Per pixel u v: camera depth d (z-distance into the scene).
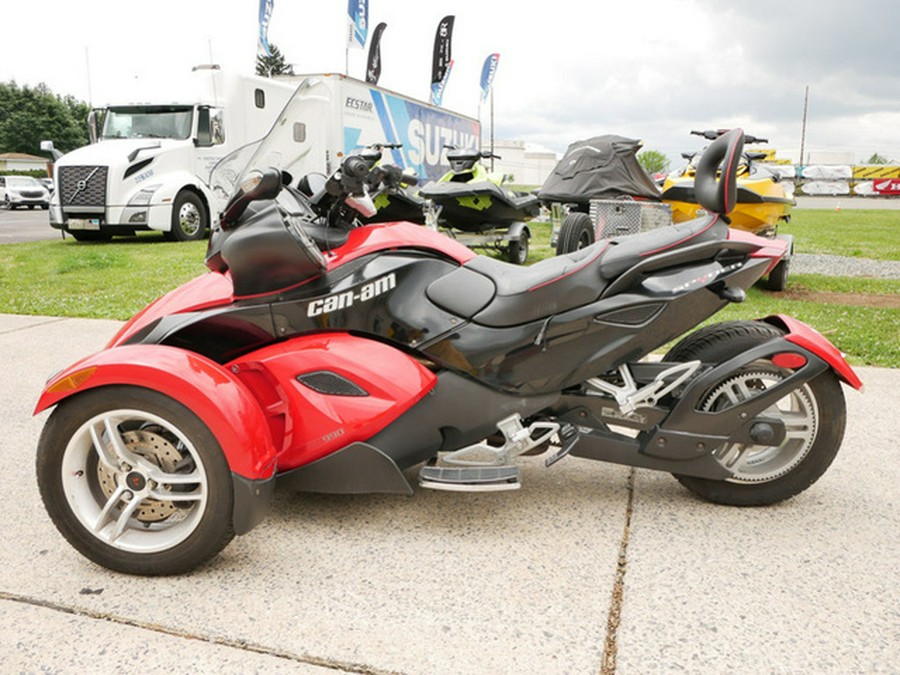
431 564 2.67
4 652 2.17
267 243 2.64
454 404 2.85
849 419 4.17
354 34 26.86
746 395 2.98
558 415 3.04
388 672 2.09
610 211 8.59
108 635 2.26
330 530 2.93
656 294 2.85
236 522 2.48
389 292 2.81
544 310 2.81
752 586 2.52
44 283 9.07
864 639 2.23
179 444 2.61
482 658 2.15
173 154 14.16
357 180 2.71
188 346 2.82
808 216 29.56
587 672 2.09
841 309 7.38
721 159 2.96
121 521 2.55
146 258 11.47
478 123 25.50
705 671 2.09
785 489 3.06
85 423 2.50
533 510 3.10
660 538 2.86
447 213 10.00
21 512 3.09
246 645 2.21
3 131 79.12
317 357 2.73
